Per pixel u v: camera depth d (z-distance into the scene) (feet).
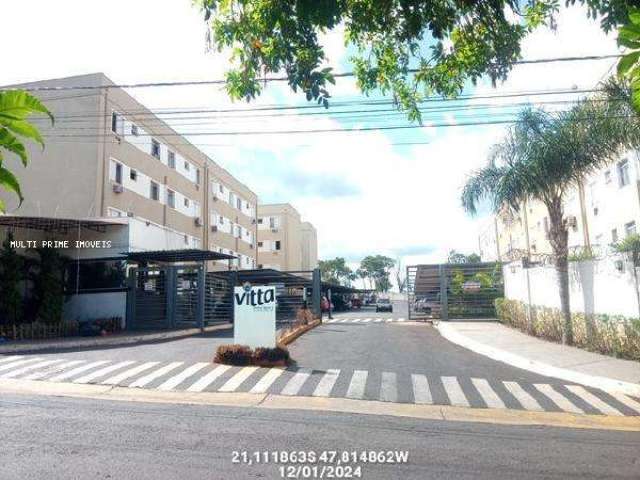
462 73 25.21
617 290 48.39
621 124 46.62
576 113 49.57
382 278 327.88
